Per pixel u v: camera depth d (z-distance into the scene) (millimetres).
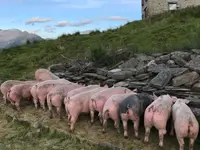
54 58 15141
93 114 7180
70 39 18688
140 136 6418
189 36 13898
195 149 5758
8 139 7023
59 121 7660
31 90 8633
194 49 9617
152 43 14641
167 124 6367
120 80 9000
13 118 8117
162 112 5844
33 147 6531
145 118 5973
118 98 6609
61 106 7973
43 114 8234
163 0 23719
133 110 6188
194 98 6910
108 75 9445
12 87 8727
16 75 13195
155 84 7891
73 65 11617
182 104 6062
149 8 24234
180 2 23547
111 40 17047
